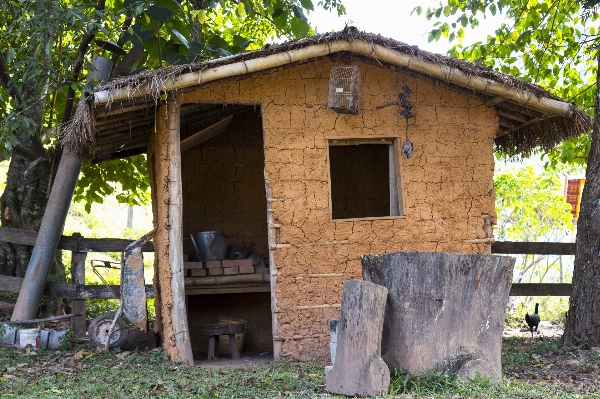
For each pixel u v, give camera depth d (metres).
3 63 11.09
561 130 9.24
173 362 8.04
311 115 8.60
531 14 12.27
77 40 12.65
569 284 11.44
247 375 7.08
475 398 5.45
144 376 7.15
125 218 23.41
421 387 5.75
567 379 6.71
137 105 8.21
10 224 11.48
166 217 8.30
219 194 11.63
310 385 6.37
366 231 8.58
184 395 6.14
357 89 8.45
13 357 8.55
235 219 11.64
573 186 21.83
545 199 16.89
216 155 11.66
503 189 16.95
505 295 6.16
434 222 8.74
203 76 7.79
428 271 5.98
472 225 8.87
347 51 8.62
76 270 10.38
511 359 7.89
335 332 6.54
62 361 8.28
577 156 13.05
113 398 6.05
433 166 8.83
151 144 10.04
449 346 5.95
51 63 10.81
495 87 8.34
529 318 10.33
